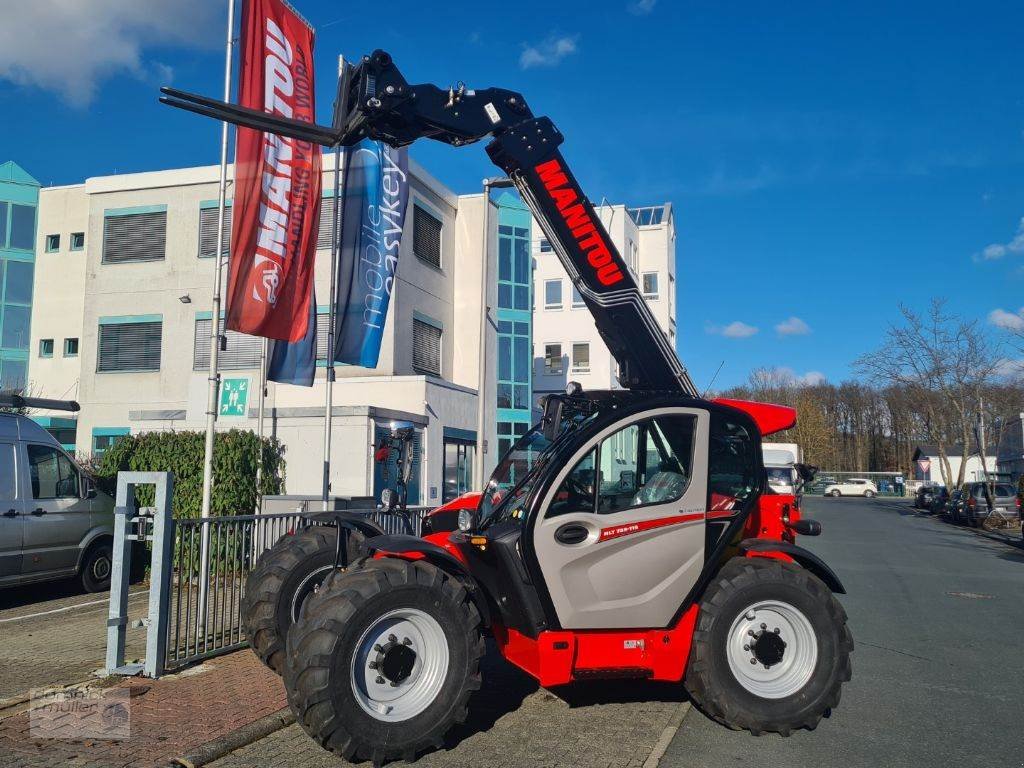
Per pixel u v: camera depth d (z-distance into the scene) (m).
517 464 6.07
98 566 10.41
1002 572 15.36
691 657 5.40
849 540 23.08
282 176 9.35
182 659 6.36
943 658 7.86
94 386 24.62
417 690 4.82
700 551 5.43
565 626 5.16
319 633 4.58
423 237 25.33
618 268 6.38
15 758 4.46
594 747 5.00
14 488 9.43
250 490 11.27
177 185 24.50
